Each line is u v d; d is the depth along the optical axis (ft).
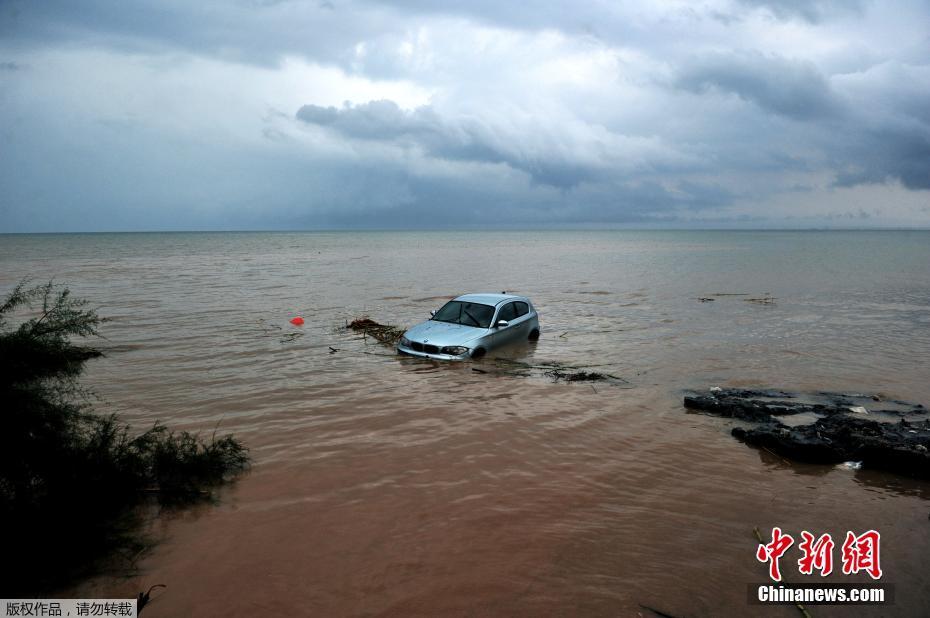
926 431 23.24
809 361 38.37
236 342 43.68
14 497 15.53
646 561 14.28
